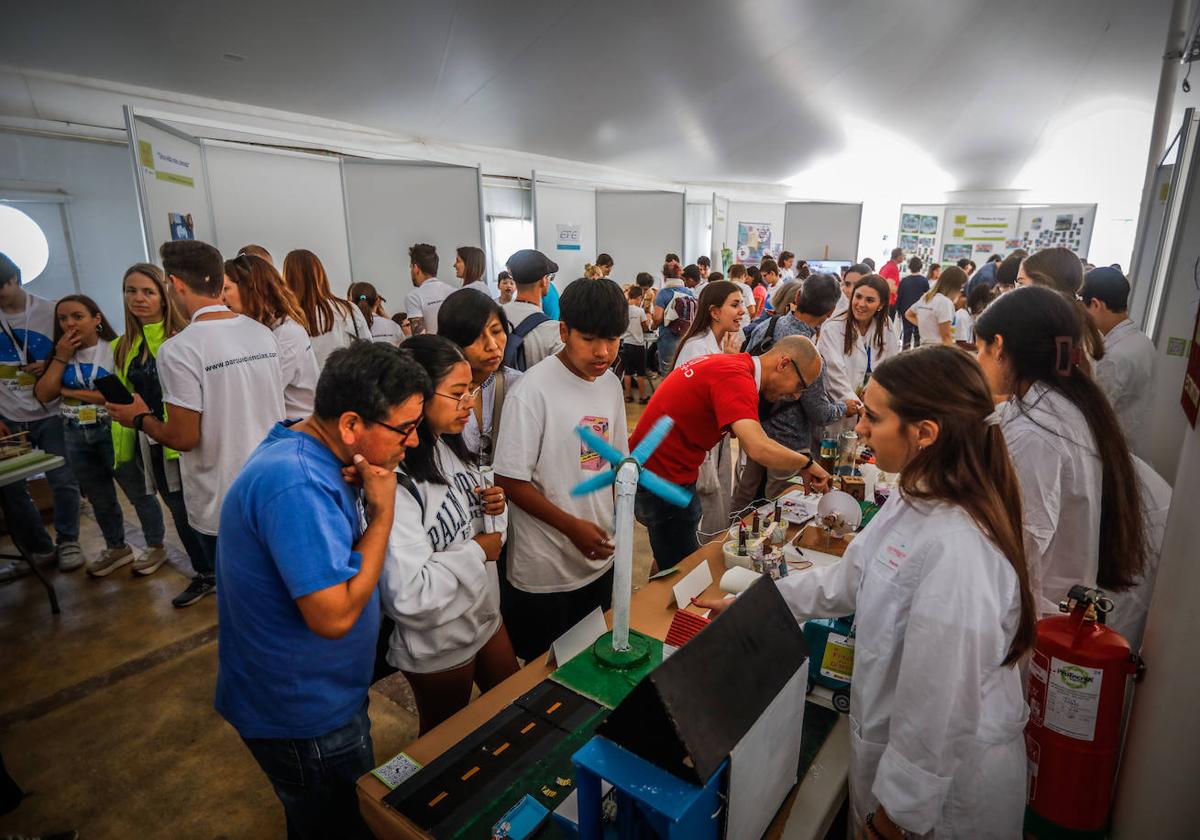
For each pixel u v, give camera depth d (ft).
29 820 5.99
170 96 15.56
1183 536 3.34
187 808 6.13
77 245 14.79
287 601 3.51
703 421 6.46
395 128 20.81
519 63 17.29
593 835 2.73
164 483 9.17
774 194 40.16
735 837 2.71
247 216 16.24
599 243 29.17
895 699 3.13
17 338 10.18
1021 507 3.20
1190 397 3.53
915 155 35.14
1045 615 4.66
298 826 4.07
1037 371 4.48
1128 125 33.12
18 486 10.39
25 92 13.38
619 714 2.55
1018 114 28.96
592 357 5.25
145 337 8.67
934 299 15.62
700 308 8.88
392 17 13.71
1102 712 3.53
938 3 19.11
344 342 10.72
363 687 3.99
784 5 16.98
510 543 5.80
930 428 3.18
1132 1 19.54
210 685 7.82
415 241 19.63
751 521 6.03
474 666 4.96
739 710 2.67
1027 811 3.93
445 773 3.29
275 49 14.15
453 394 4.19
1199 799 3.18
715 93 22.71
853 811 3.57
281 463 3.35
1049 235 38.58
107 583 10.13
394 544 3.96
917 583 3.18
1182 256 8.66
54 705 7.45
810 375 6.45
